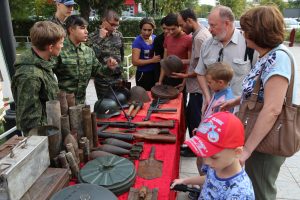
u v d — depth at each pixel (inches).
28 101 74.7
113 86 111.0
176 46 149.8
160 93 120.4
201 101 138.1
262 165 66.6
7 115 130.8
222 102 90.9
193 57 133.4
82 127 71.4
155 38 170.2
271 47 62.7
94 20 656.4
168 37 153.3
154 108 107.2
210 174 57.1
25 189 49.6
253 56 102.3
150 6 772.6
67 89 102.0
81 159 67.2
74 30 100.0
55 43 79.5
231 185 53.1
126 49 482.0
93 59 111.3
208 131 50.7
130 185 58.4
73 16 101.4
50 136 59.0
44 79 78.4
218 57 107.5
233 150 50.5
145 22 162.6
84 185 51.8
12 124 131.4
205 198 57.4
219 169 52.6
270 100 59.7
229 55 104.5
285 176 130.8
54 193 52.3
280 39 61.2
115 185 56.1
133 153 72.4
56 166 59.5
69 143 63.0
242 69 103.1
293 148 61.8
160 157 73.7
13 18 686.5
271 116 59.3
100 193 49.9
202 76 118.6
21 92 75.0
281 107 59.7
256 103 64.5
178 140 101.2
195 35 133.2
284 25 61.6
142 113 104.3
